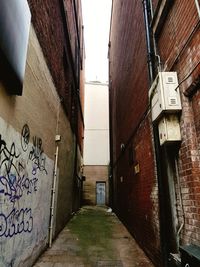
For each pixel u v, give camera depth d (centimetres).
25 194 347
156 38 402
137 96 559
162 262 335
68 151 881
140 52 520
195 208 253
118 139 1029
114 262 406
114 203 1235
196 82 253
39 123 426
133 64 622
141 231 500
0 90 254
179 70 298
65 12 729
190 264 213
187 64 273
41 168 445
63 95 740
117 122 1082
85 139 2014
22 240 335
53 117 565
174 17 317
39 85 424
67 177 853
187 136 273
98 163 1950
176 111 292
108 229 732
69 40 841
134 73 606
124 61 820
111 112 1474
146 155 464
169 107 287
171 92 294
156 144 371
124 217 805
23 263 339
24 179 341
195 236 251
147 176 455
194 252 216
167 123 296
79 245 525
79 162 1458
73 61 1031
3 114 263
